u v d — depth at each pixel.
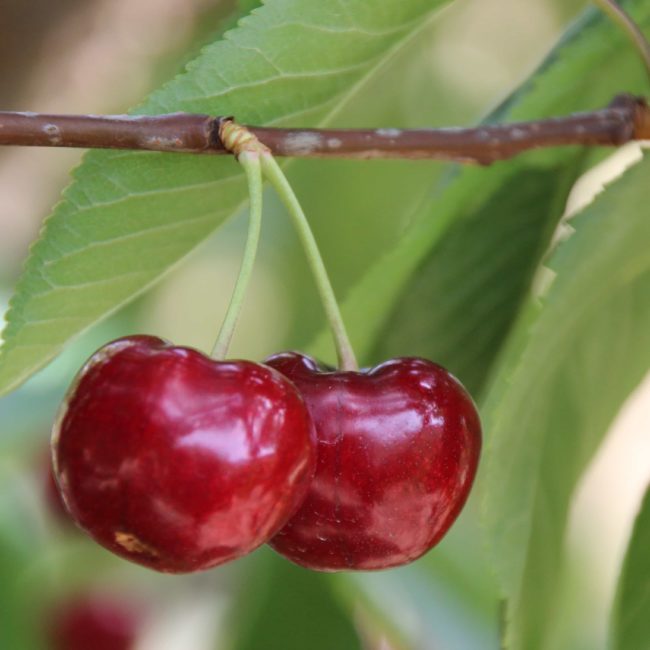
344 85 0.38
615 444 0.97
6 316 0.38
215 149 0.37
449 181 0.41
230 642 0.47
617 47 0.41
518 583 0.39
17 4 0.51
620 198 0.38
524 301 0.42
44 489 0.49
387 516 0.36
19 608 0.49
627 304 0.40
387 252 0.41
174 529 0.35
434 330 0.42
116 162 0.37
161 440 0.35
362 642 0.47
